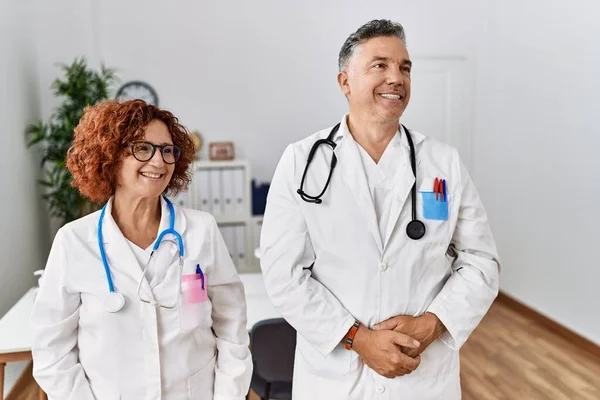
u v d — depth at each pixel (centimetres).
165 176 116
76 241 114
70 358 115
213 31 429
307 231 141
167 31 423
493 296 139
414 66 450
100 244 115
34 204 375
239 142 448
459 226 144
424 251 138
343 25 443
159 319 115
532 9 379
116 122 110
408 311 136
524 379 294
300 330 135
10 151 332
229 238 423
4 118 323
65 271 112
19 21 354
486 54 445
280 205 141
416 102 456
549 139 365
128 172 112
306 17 438
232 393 124
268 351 193
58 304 112
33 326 113
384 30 136
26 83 367
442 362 139
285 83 446
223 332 130
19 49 354
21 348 191
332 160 141
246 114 445
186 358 119
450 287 138
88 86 367
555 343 344
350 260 137
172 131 120
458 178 144
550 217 368
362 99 135
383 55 132
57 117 376
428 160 145
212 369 127
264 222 145
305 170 140
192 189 411
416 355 133
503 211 428
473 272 139
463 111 464
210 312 122
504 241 429
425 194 140
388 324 132
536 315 384
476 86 460
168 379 116
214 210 418
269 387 196
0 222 311
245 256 427
